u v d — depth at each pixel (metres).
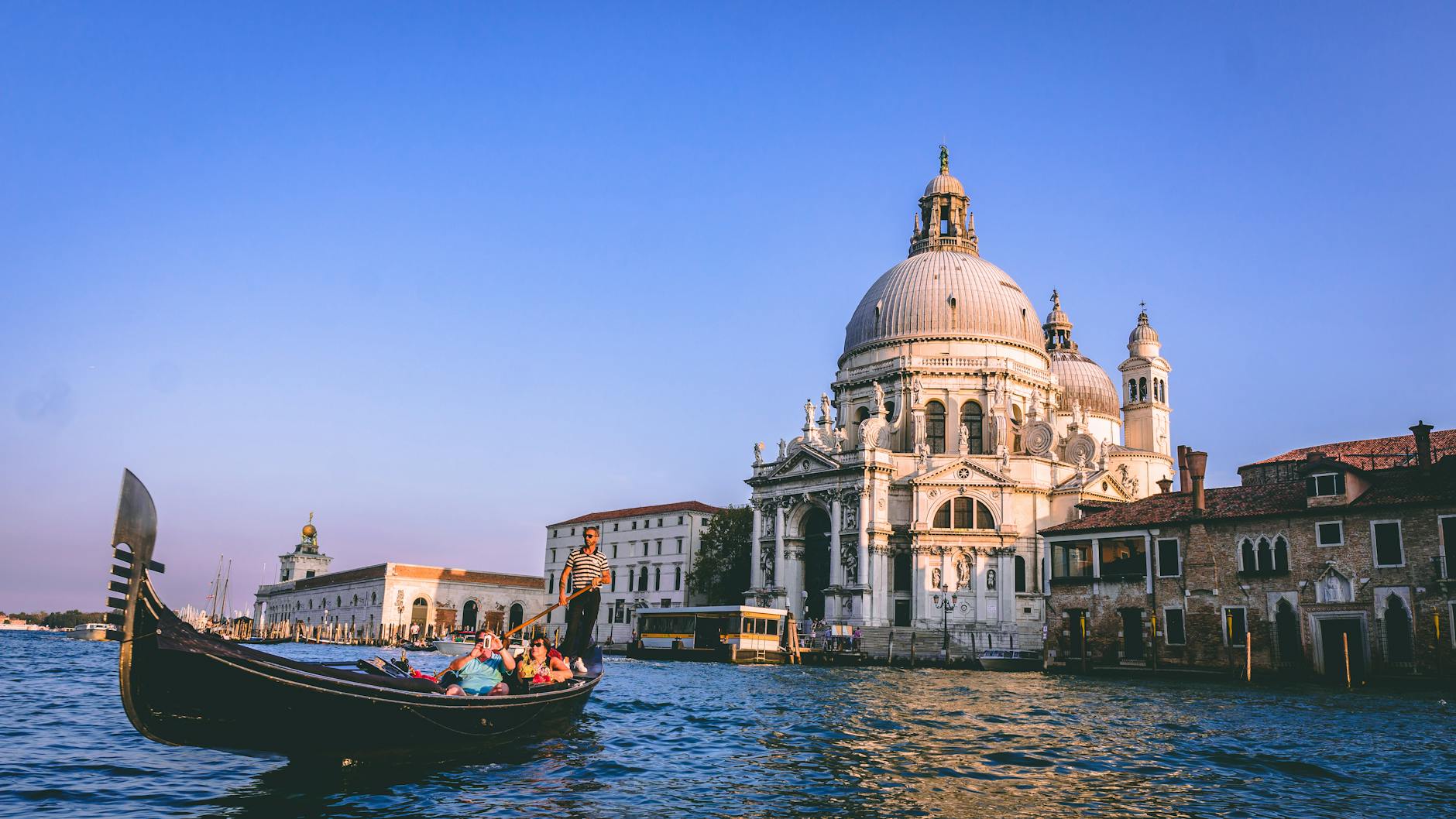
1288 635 52.44
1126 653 58.28
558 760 21.28
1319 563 51.72
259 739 16.56
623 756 22.14
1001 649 76.12
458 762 20.16
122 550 14.69
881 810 17.53
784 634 82.81
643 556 116.94
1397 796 19.52
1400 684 47.62
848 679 54.53
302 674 16.38
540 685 22.73
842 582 87.00
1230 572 54.78
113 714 29.11
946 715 32.69
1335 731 29.27
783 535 92.62
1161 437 109.69
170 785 17.89
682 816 16.73
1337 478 51.69
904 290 97.12
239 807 16.36
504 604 137.88
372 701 17.42
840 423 97.75
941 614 83.06
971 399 92.19
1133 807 18.17
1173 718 32.44
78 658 70.56
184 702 15.67
